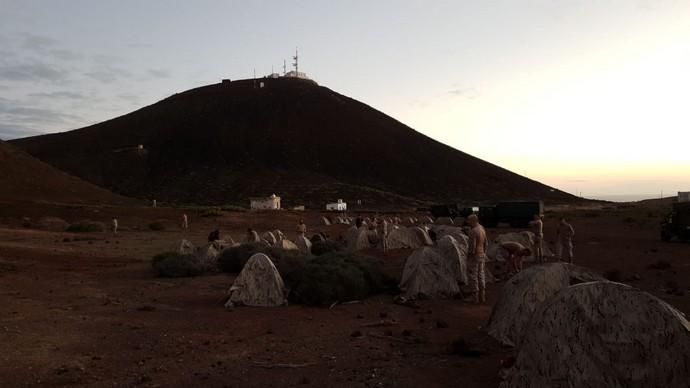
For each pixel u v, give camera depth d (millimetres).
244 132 171500
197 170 146375
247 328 10469
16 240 31375
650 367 5238
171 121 181375
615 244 28391
